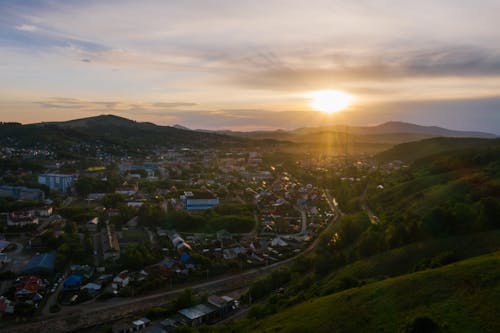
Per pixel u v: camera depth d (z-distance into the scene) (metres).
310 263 158.38
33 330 113.50
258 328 92.25
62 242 175.12
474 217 126.19
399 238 135.25
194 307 122.19
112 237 189.62
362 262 130.12
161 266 157.75
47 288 138.12
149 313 119.38
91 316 122.12
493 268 79.00
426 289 79.69
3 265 155.62
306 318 86.62
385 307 79.19
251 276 156.38
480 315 65.69
